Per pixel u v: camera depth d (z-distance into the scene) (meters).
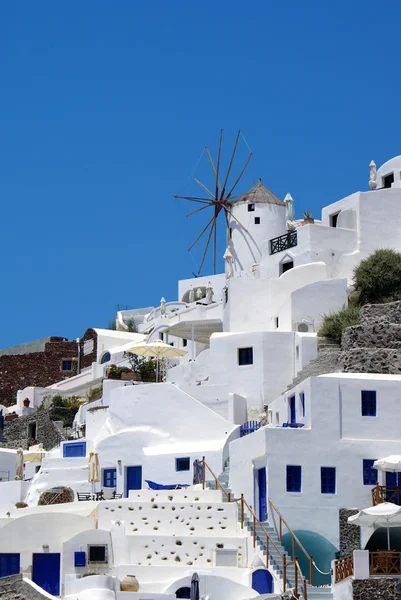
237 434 70.94
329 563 60.66
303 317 78.94
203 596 54.88
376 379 63.97
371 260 79.75
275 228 94.75
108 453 72.62
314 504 61.59
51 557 60.97
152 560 59.62
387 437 63.28
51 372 108.19
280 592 56.25
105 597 53.81
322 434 62.66
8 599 55.34
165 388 73.31
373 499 60.72
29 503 73.06
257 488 62.88
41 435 90.69
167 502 62.00
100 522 61.69
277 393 75.31
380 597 51.94
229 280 82.69
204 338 90.38
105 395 83.69
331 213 87.62
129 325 115.00
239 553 59.59
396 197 84.56
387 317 73.81
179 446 71.06
